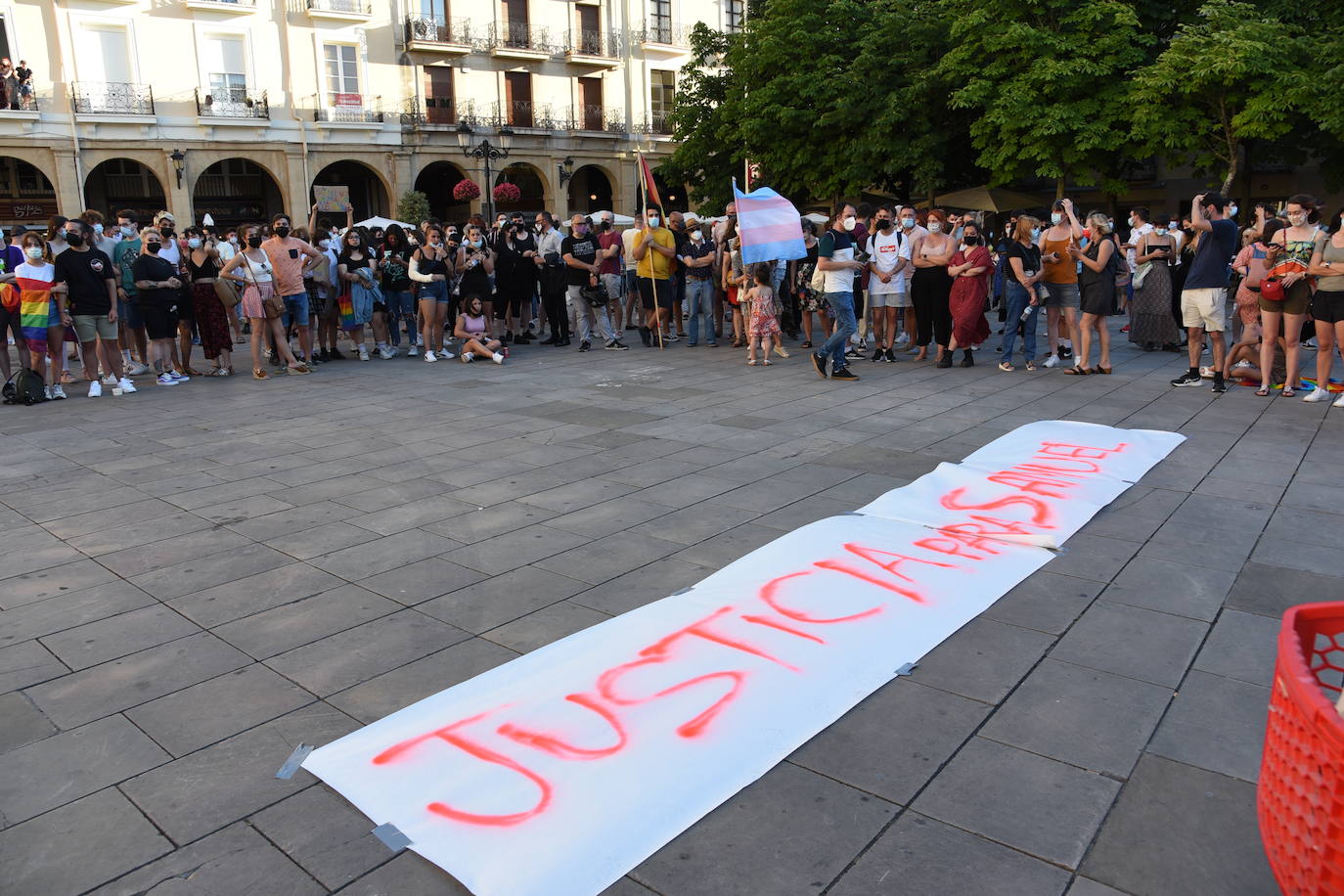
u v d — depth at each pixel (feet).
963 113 69.21
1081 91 60.80
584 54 110.32
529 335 44.75
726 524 15.81
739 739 9.05
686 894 7.07
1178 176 90.27
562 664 10.60
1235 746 8.92
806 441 21.66
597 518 16.29
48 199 90.58
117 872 7.47
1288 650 5.95
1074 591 12.66
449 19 102.47
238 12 90.43
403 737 9.23
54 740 9.43
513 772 8.58
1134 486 17.49
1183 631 11.39
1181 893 7.01
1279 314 25.44
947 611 11.89
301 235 37.76
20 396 28.68
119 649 11.51
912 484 17.44
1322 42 55.88
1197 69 54.65
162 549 15.16
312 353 38.04
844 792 8.31
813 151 71.72
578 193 119.14
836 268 29.53
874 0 69.72
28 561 14.66
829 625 11.48
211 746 9.28
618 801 8.14
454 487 18.52
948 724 9.41
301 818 8.11
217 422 25.72
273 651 11.36
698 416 25.05
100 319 29.89
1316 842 5.42
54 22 82.94
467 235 45.24
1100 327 30.07
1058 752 8.88
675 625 11.54
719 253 41.27
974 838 7.67
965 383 29.12
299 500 17.83
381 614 12.41
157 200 96.58
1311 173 84.33
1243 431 21.66
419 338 41.16
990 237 65.98
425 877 7.34
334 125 95.81
